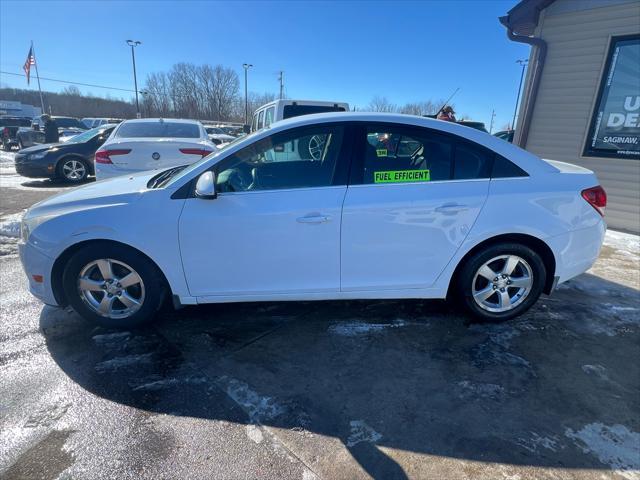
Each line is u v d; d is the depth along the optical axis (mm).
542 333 3143
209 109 61562
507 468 1932
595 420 2246
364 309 3465
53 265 2889
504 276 3141
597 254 3234
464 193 2916
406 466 1940
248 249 2861
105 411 2260
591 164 6496
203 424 2180
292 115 8242
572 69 6469
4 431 2105
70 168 9938
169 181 2969
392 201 2855
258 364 2707
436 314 3398
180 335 3033
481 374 2633
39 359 2719
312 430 2152
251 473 1890
